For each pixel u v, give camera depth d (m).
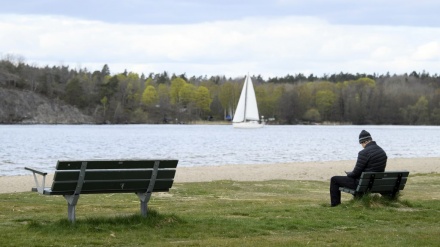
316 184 38.59
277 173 50.78
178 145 130.25
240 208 24.28
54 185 17.12
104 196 29.94
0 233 17.03
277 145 133.00
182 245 15.91
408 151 114.62
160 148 118.50
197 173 50.22
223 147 123.06
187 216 21.14
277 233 18.52
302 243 16.38
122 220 18.45
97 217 18.81
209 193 32.31
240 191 33.81
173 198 29.62
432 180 41.19
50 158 88.44
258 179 45.22
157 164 18.50
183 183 37.97
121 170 17.88
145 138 164.62
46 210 23.69
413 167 59.56
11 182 41.81
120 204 26.25
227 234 17.89
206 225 19.06
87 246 15.68
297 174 49.97
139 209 24.28
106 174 17.69
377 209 22.73
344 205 23.45
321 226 19.72
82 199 28.53
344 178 23.92
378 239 17.22
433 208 23.97
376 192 23.84
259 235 18.03
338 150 115.25
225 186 36.19
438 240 17.09
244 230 18.53
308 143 143.88
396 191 24.08
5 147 114.12
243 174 49.62
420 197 30.02
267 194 32.50
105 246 15.79
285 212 22.50
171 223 18.84
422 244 16.56
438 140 167.12
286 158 90.81
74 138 158.88
